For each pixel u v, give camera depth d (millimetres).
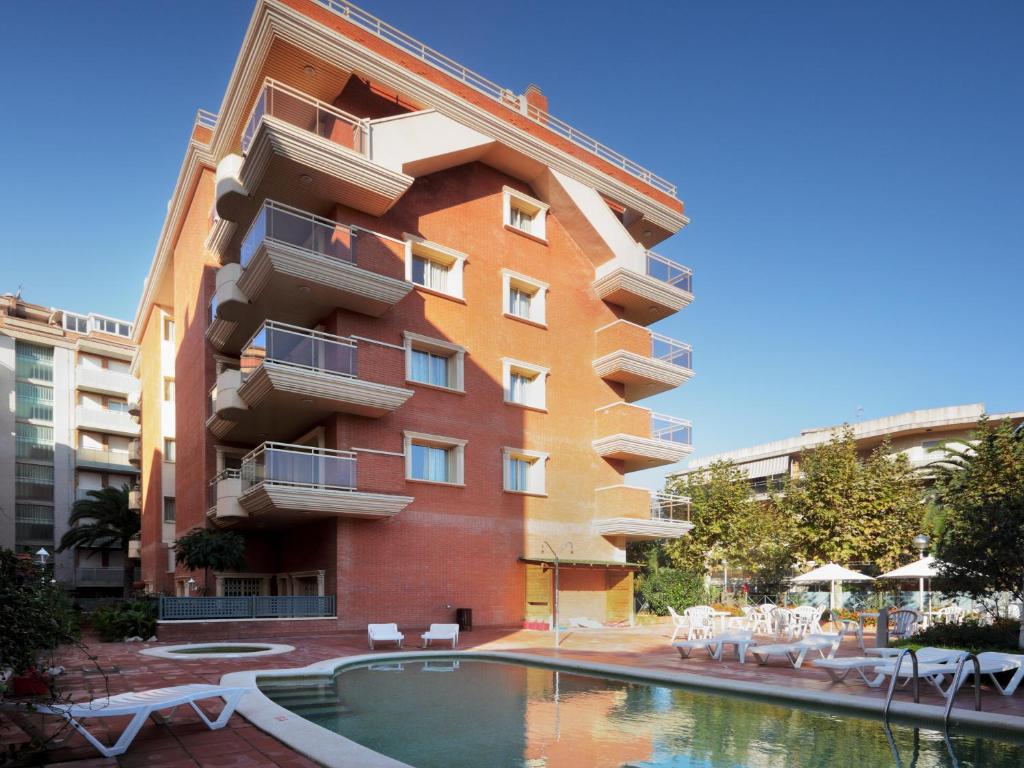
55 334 54156
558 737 7676
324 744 6480
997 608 15820
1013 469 13523
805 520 30859
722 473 34844
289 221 19375
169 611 17453
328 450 19938
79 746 6539
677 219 30656
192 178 26328
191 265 27406
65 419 53719
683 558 33031
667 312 30031
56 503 52219
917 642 13766
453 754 6961
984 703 8984
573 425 26438
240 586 23453
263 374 18594
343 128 20422
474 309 24328
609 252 27812
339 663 12766
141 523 38094
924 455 49000
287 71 20625
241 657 13484
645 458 27469
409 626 20703
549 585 24328
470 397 23578
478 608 22422
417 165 22594
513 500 24062
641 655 14820
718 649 13836
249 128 20359
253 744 6648
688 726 8234
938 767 6469
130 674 10992
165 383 33062
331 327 21297
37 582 6262
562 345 26766
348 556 19891
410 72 21875
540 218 27281
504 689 10953
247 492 19484
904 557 30500
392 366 21344
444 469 22906
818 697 9352
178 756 6254
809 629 21031
